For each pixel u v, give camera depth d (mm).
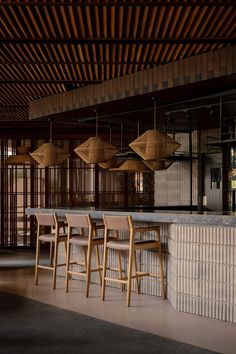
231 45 5121
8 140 10961
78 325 4266
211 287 4598
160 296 5562
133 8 4105
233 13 4188
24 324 4289
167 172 10336
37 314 4664
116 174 10945
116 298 5449
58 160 7398
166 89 5855
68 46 5125
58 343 3734
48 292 5805
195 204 9750
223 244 4531
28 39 4859
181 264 4859
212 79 5359
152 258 5668
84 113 7477
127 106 6980
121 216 5176
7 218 10758
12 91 7117
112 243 5293
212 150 9500
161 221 5098
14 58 5570
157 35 4805
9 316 4586
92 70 6086
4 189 10797
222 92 6051
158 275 5410
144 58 5613
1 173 10812
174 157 8391
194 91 6012
